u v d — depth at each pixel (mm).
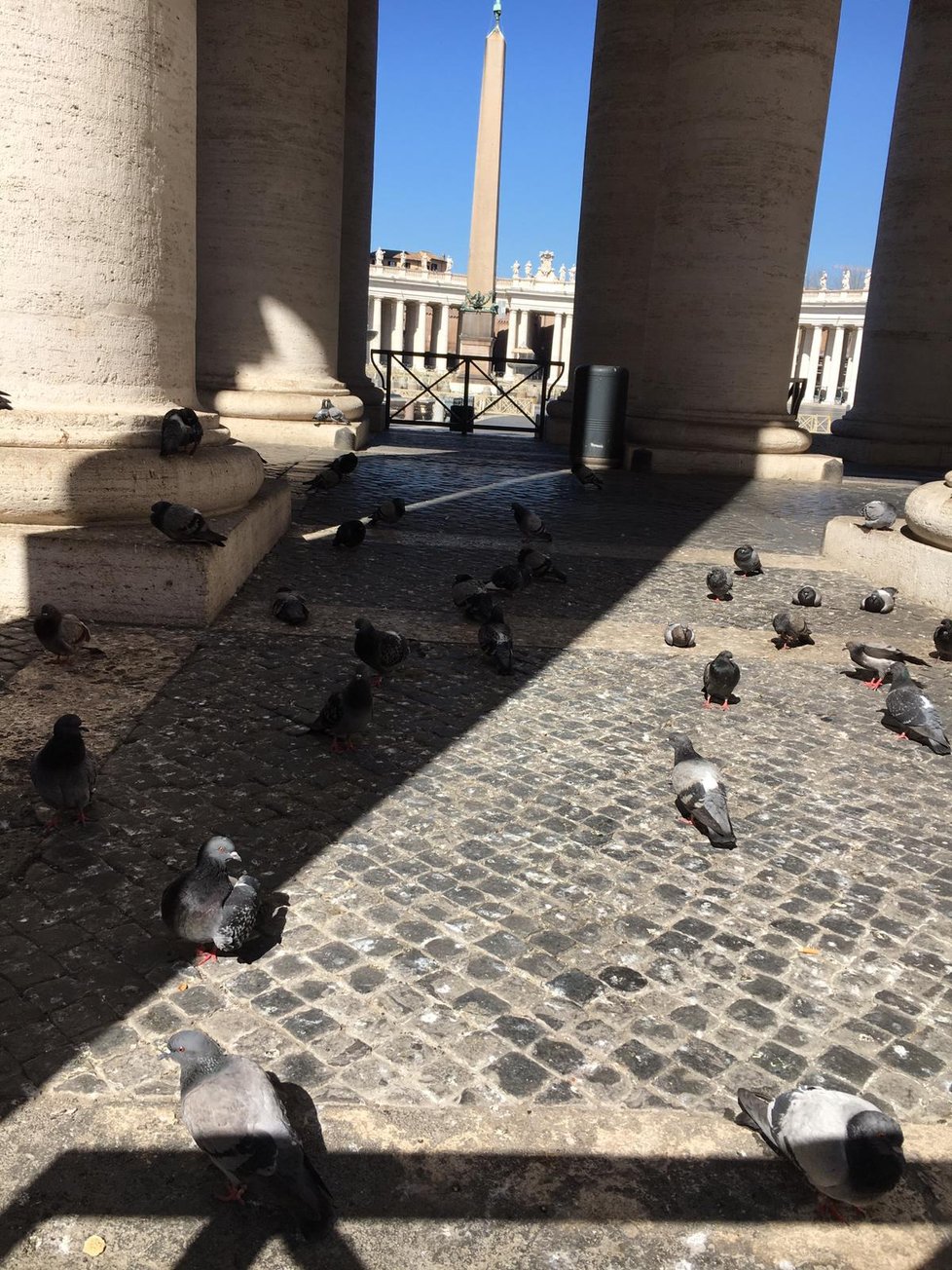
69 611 4621
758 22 10641
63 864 2674
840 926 2643
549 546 7207
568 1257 1645
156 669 4113
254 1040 2072
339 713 3414
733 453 11836
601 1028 2184
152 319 5031
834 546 7309
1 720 3506
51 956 2299
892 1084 2070
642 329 14367
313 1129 1854
